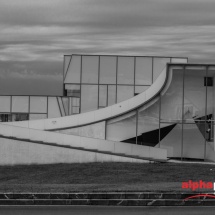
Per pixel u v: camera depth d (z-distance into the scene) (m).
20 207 22.86
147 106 45.00
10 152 41.09
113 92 63.50
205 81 44.03
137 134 45.25
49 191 24.66
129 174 36.19
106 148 42.38
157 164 41.19
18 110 61.78
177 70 44.22
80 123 46.34
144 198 23.92
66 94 63.69
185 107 44.34
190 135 44.47
